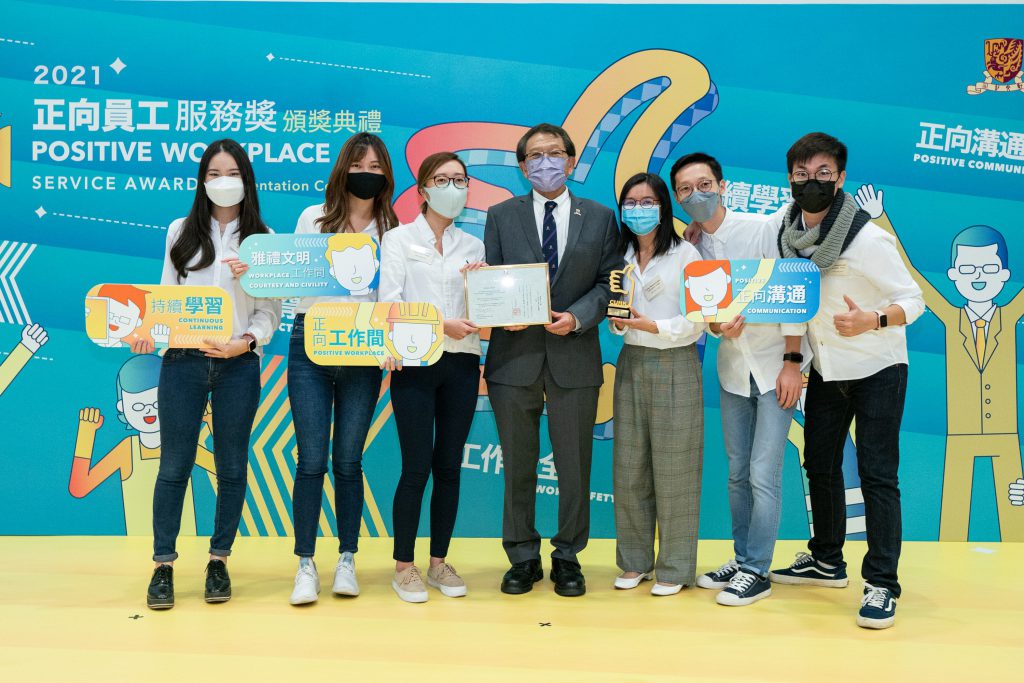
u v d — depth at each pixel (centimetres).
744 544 269
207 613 238
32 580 268
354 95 325
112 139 324
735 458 267
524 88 326
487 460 332
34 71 322
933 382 330
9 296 324
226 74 324
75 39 322
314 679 191
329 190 258
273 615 237
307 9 323
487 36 324
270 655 206
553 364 256
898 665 204
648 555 272
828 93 325
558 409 258
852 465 332
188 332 242
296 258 248
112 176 324
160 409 246
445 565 265
